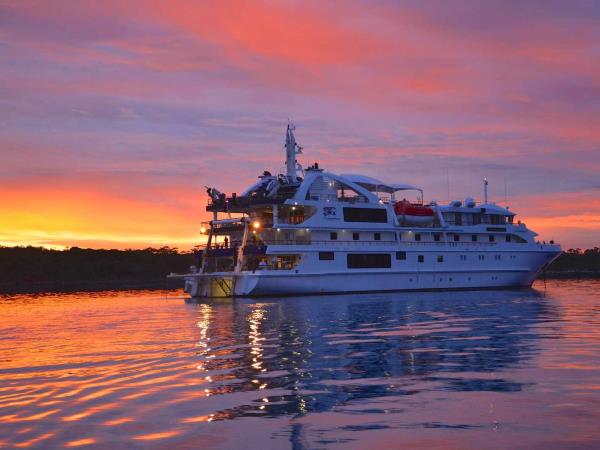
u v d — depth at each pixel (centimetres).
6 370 2272
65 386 1930
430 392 1723
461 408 1545
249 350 2608
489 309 4544
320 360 2309
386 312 4359
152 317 4366
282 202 6281
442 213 7300
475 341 2742
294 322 3744
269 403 1642
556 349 2433
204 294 6756
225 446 1306
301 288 6162
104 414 1567
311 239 6475
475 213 7488
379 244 6700
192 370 2147
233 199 6600
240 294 6075
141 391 1820
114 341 3034
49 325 4009
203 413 1557
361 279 6488
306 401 1656
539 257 7612
